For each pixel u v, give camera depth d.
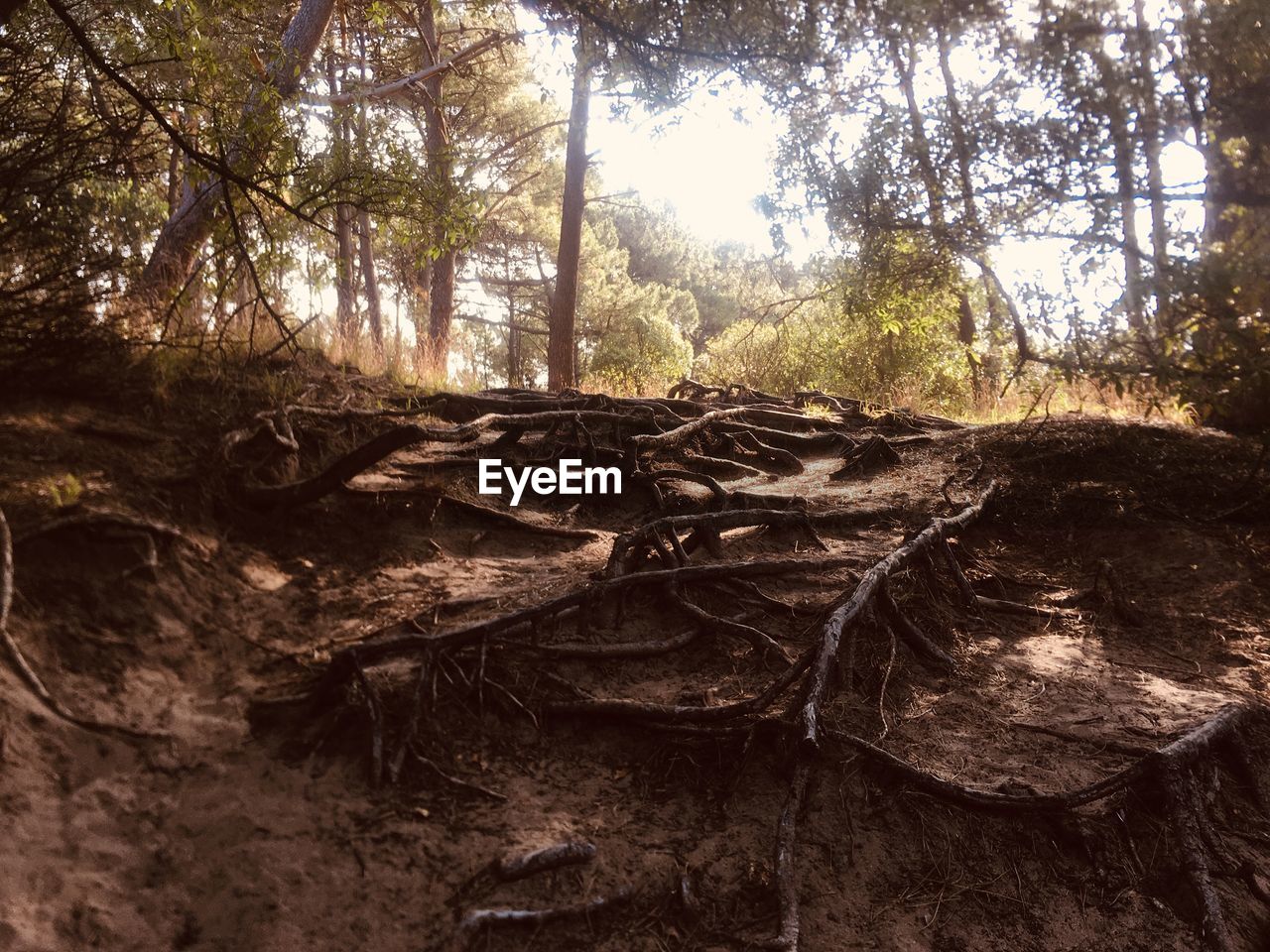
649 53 6.00
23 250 5.32
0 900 2.83
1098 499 7.21
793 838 3.76
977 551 6.79
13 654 3.51
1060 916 3.81
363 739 3.89
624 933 3.33
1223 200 4.41
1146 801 4.31
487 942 3.15
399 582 5.29
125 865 3.14
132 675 3.85
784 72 5.50
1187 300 4.44
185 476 5.02
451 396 7.84
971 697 5.02
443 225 7.36
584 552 6.32
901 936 3.56
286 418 5.97
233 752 3.71
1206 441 7.71
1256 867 4.12
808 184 5.54
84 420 5.07
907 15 4.59
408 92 18.11
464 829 3.59
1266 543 6.58
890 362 14.98
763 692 4.34
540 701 4.34
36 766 3.28
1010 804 4.09
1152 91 4.23
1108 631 5.90
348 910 3.18
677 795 4.03
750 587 5.52
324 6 10.39
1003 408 11.30
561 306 17.25
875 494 7.62
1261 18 3.98
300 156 6.95
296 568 5.10
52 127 5.89
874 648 5.10
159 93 6.96
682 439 8.49
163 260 7.36
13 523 4.02
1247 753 4.67
